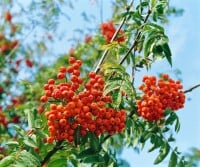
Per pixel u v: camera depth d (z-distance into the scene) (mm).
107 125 645
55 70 1583
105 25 1195
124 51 730
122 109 684
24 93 1418
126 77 659
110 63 668
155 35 692
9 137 1152
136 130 732
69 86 661
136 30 762
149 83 714
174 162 722
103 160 643
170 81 739
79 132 640
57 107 628
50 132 632
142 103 705
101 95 648
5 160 593
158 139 727
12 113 1398
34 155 633
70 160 654
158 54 686
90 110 637
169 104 719
